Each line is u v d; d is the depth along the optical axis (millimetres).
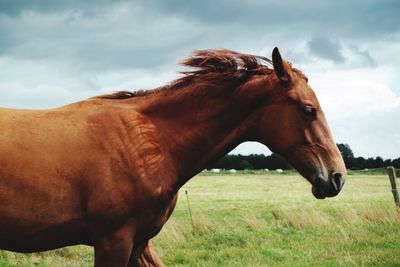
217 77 4035
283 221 12070
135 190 3715
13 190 3549
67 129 3768
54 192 3637
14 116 3754
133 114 3947
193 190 31609
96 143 3748
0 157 3545
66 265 7605
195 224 10758
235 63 4129
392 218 11547
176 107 4035
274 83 4004
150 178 3770
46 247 3820
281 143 3996
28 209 3596
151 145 3873
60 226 3707
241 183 41375
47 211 3643
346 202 18797
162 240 9359
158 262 4203
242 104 4035
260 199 22344
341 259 7551
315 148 3895
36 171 3602
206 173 61438
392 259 7395
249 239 9461
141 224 3805
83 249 8680
